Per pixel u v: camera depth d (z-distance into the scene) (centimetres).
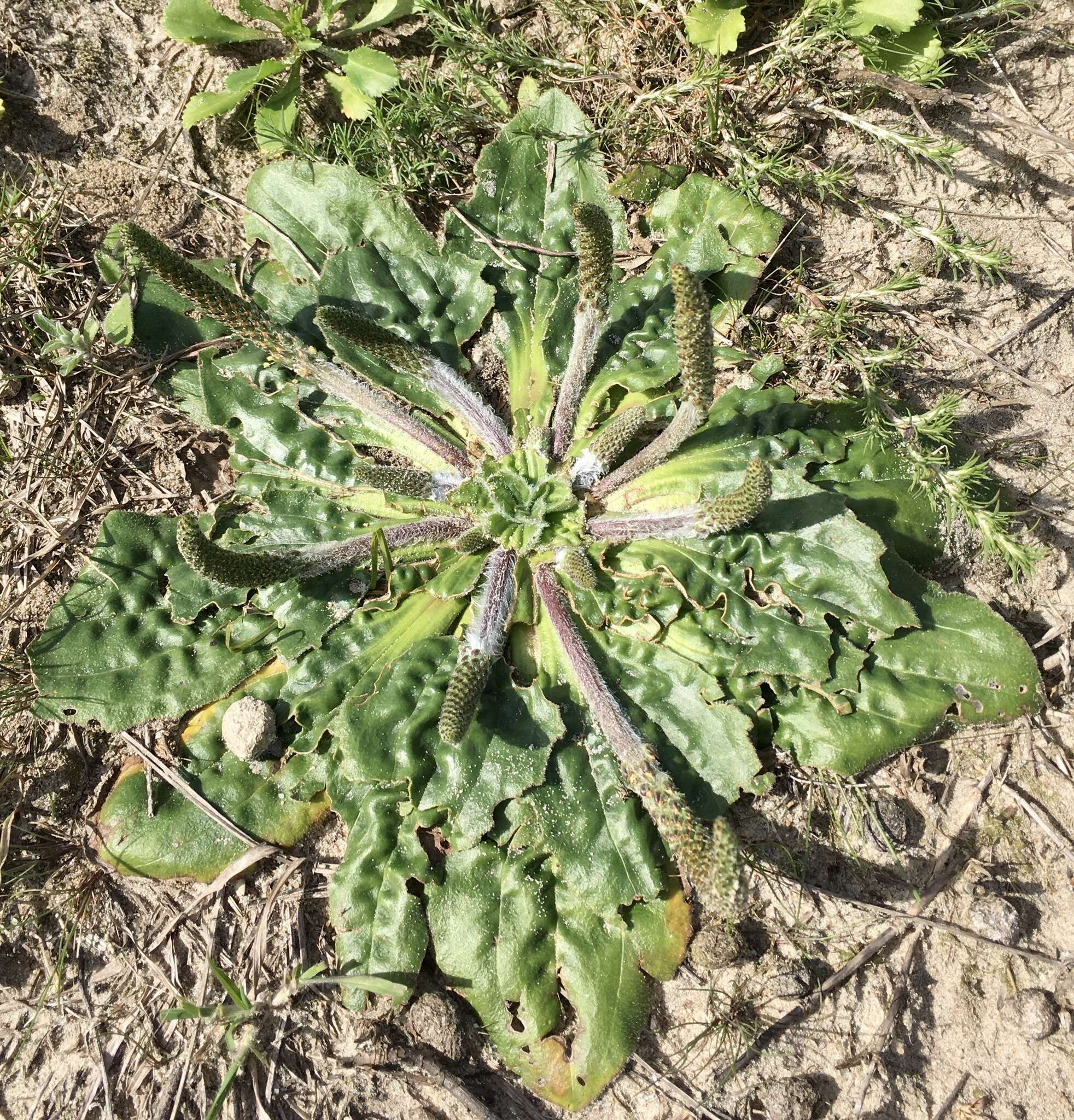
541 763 33
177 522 38
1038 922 37
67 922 36
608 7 42
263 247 42
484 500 37
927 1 42
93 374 40
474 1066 35
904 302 42
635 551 36
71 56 43
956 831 38
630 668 36
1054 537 41
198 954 36
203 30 42
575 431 39
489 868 35
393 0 42
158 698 36
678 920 35
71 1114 35
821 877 37
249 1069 35
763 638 35
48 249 41
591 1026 33
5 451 40
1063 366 42
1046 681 39
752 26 42
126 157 43
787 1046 36
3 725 37
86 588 37
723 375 41
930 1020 36
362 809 35
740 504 31
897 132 39
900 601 35
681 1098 35
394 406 38
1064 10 42
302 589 36
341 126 42
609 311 40
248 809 36
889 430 39
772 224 39
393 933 34
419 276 40
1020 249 42
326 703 35
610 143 42
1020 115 42
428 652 35
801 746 36
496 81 43
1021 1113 35
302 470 38
